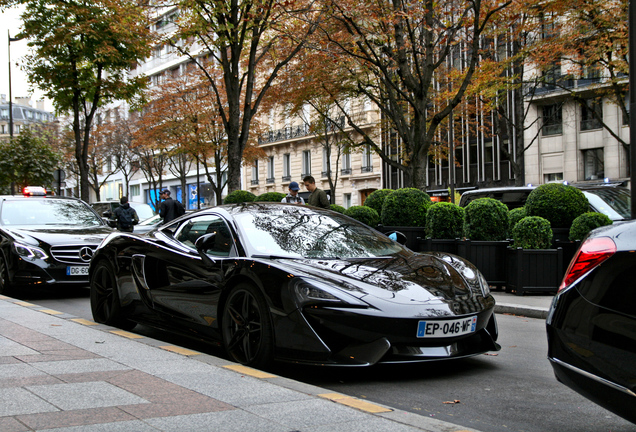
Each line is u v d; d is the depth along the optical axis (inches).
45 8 803.4
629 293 107.0
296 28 626.2
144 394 137.1
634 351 104.2
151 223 721.0
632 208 300.4
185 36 585.3
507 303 331.0
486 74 855.1
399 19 573.3
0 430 110.7
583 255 117.0
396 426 117.3
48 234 374.6
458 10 629.9
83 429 111.8
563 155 1256.2
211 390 141.3
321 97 960.9
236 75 612.4
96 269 263.3
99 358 176.2
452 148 1088.2
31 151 1211.9
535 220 372.2
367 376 182.2
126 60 853.2
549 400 157.0
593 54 769.6
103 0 673.6
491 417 142.6
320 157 1678.2
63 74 840.3
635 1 297.4
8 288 373.7
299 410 126.6
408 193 436.1
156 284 226.4
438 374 185.5
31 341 201.9
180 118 1239.5
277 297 172.6
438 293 177.5
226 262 195.8
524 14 748.0
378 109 1482.5
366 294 169.6
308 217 225.8
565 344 116.5
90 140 1678.2
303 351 166.4
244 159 1364.4
